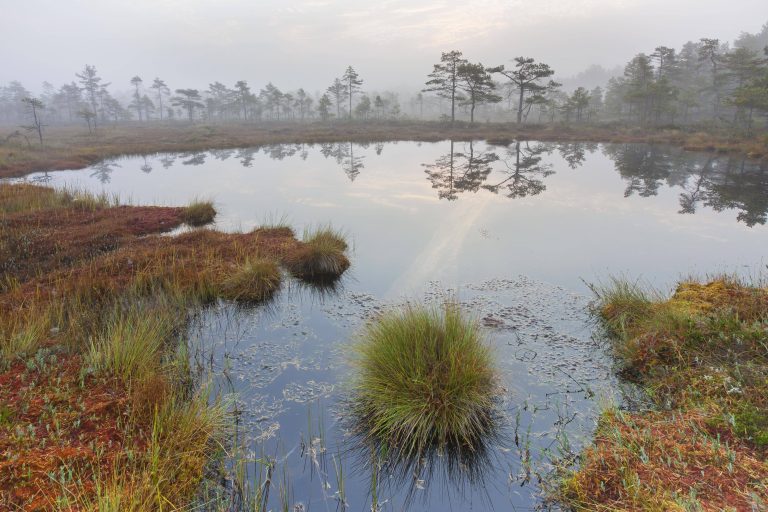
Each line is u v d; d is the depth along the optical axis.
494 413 4.36
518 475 3.62
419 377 4.16
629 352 5.17
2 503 2.78
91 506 2.77
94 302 6.79
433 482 3.60
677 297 6.25
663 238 11.09
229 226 12.48
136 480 3.14
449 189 18.25
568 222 12.80
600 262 9.23
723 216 13.46
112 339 5.03
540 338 5.93
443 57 58.56
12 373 4.46
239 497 3.37
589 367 5.18
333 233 10.82
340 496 3.43
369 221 13.04
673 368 4.55
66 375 4.48
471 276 8.50
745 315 5.05
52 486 2.96
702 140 34.31
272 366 5.39
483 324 6.34
